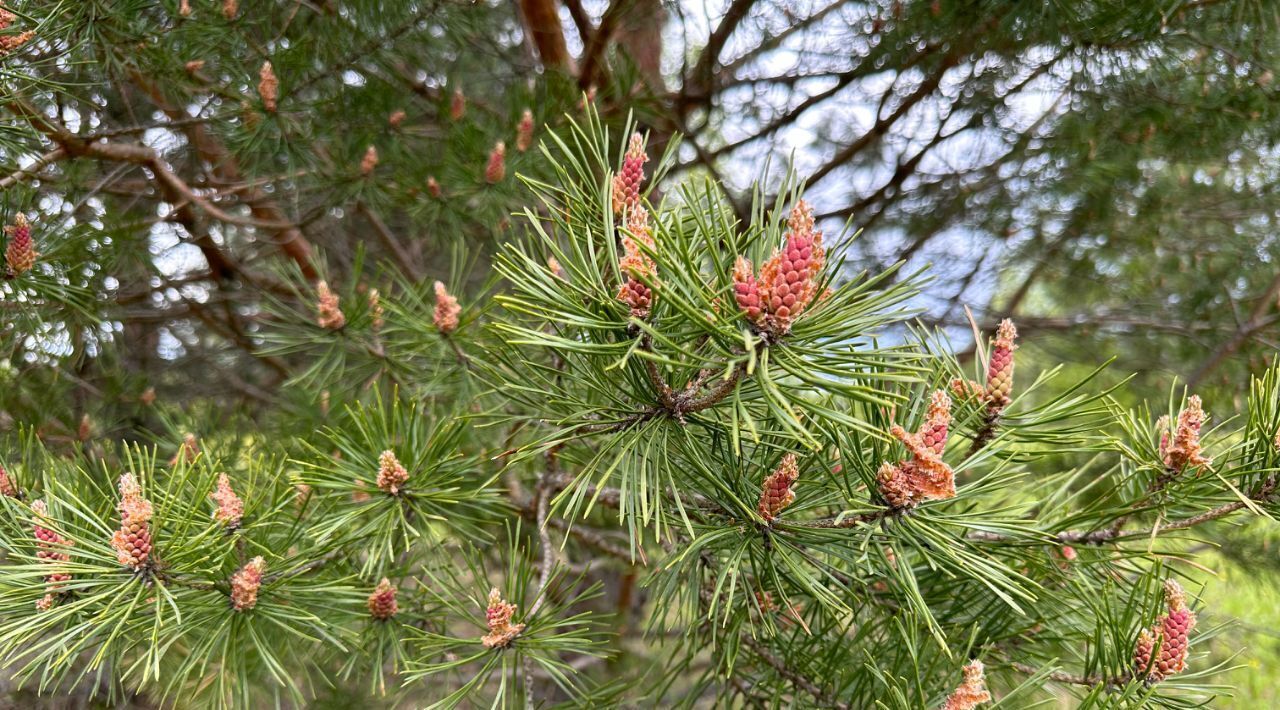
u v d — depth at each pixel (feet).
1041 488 1.63
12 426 2.05
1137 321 3.41
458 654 1.56
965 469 1.31
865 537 1.21
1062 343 3.67
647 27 3.14
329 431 1.55
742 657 1.58
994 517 1.32
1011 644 1.45
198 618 1.37
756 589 1.46
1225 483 1.27
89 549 1.33
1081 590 1.37
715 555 1.43
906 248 3.56
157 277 2.64
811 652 1.48
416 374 1.90
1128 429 1.35
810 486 1.33
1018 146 2.94
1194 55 2.41
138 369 3.03
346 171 2.17
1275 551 2.59
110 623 1.31
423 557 1.71
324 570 1.53
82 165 2.22
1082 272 3.51
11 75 1.59
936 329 1.39
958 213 3.35
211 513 1.45
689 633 1.46
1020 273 3.94
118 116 2.56
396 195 2.19
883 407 1.23
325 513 1.52
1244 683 3.18
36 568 1.26
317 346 2.00
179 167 2.85
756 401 1.21
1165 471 1.32
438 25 2.17
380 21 2.03
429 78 2.49
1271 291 3.12
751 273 1.10
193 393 3.04
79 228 2.01
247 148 1.99
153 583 1.31
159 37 1.86
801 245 1.08
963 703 1.18
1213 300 3.31
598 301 1.16
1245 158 3.05
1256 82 2.39
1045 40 2.37
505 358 1.40
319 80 2.06
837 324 1.11
